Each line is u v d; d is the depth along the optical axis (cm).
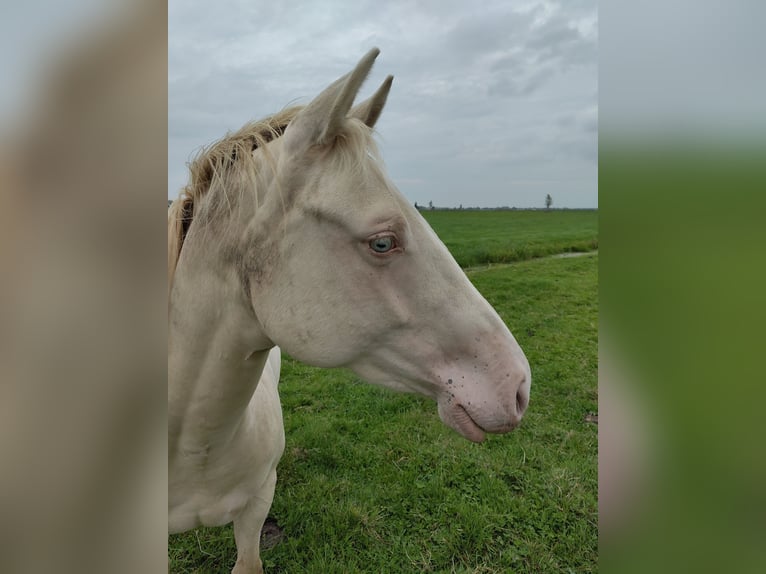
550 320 716
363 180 122
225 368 136
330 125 118
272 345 141
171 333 136
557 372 513
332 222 121
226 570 257
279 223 124
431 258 130
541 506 303
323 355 127
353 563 259
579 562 262
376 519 292
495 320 137
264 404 185
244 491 180
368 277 125
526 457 356
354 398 466
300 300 125
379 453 364
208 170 135
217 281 130
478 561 262
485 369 132
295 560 261
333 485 323
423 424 411
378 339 131
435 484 321
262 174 126
